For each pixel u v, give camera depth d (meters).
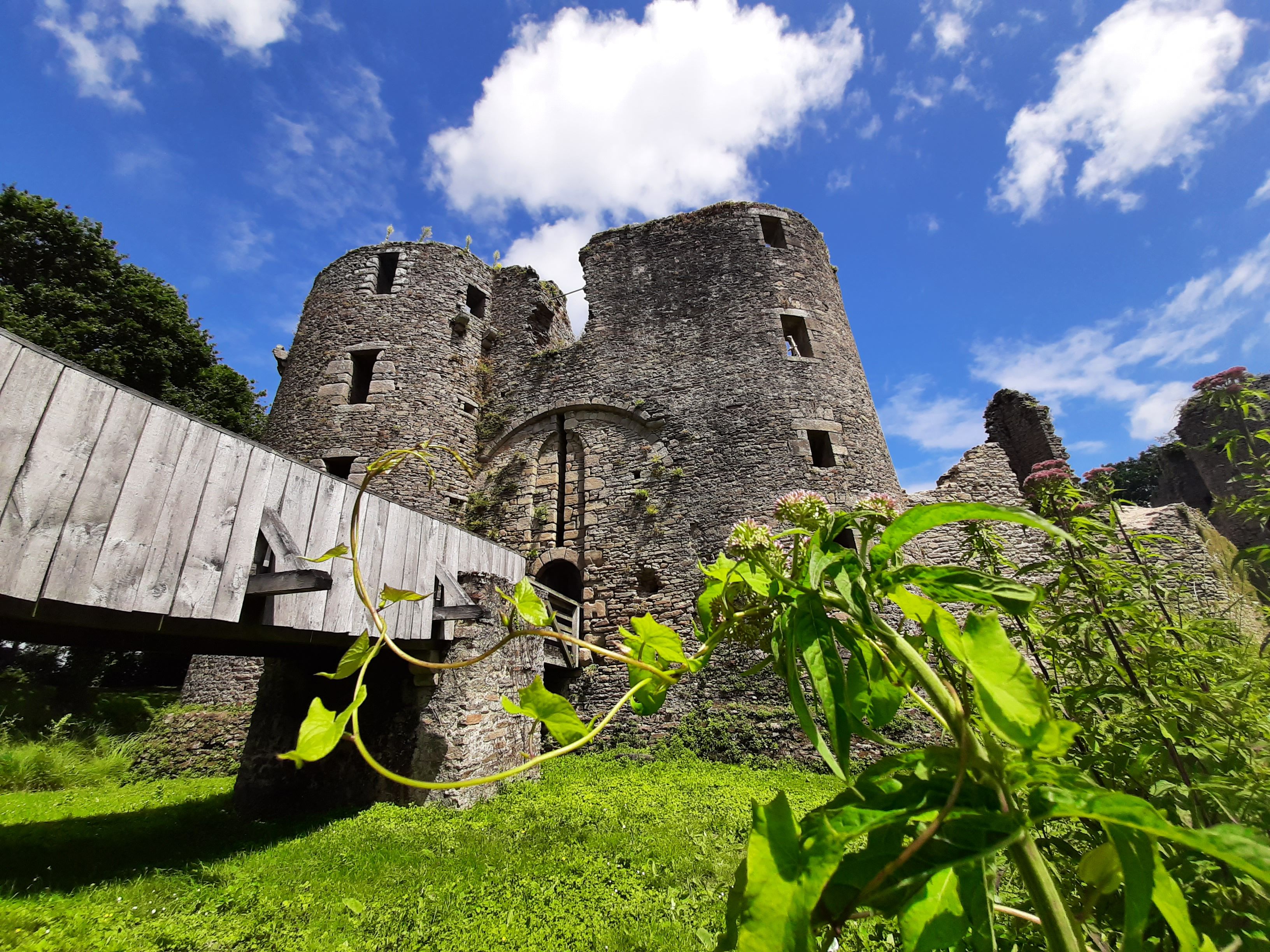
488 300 13.98
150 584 3.78
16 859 4.05
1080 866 0.70
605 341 12.38
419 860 4.13
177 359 15.04
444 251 13.47
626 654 0.91
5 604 3.27
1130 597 1.60
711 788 6.22
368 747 5.95
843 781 0.64
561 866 3.93
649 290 12.68
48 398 3.45
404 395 11.76
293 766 6.07
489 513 11.48
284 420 12.02
